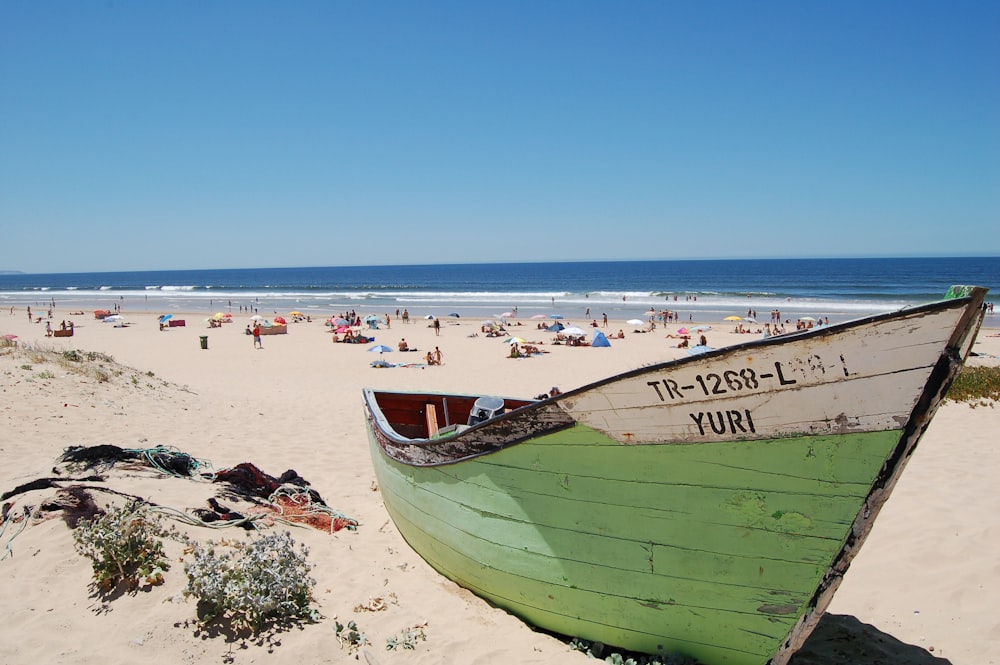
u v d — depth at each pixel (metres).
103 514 5.32
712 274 131.75
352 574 5.40
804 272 129.38
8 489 6.69
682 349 30.80
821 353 3.43
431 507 5.28
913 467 8.41
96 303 72.81
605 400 4.00
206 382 19.53
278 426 11.69
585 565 4.27
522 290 94.62
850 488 3.53
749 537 3.81
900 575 5.56
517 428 4.41
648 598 4.13
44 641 4.03
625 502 4.08
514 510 4.52
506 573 4.68
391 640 4.32
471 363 26.62
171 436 10.19
